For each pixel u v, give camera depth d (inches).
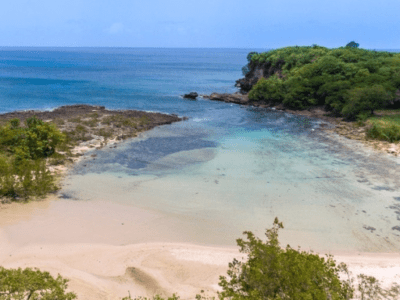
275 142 1640.0
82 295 557.9
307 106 2497.5
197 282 620.1
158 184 1106.1
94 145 1525.6
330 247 757.3
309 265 400.5
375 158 1370.6
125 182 1112.8
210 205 961.5
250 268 415.2
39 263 658.2
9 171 1004.6
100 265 669.3
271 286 385.1
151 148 1513.3
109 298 564.4
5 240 737.6
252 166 1291.8
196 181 1136.8
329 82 2443.4
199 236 799.7
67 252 707.4
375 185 1099.3
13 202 927.0
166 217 888.9
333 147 1544.0
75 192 1019.3
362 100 2028.8
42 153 1299.2
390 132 1609.3
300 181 1140.5
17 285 406.0
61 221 840.9
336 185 1104.2
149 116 2165.4
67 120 1924.2
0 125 1659.7
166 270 656.4
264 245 439.2
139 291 593.6
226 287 434.9
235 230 829.8
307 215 906.1
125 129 1815.9
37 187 986.7
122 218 874.1
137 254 711.1
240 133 1825.8
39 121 1449.3
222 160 1360.7
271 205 965.8
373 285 590.9
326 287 392.5
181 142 1626.5
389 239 790.5
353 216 899.4
